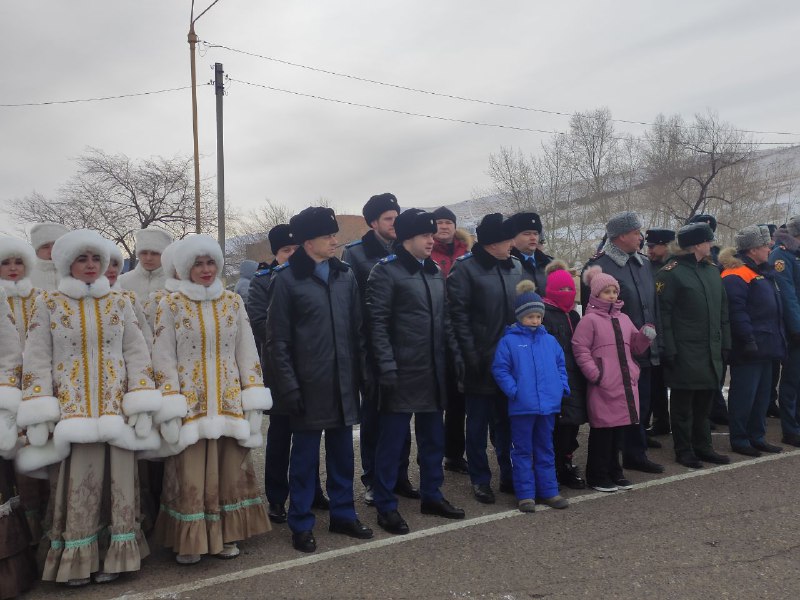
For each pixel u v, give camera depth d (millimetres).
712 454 5492
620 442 5039
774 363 7094
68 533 3336
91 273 3553
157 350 3705
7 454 3271
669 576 3398
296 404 3857
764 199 41594
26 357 3379
